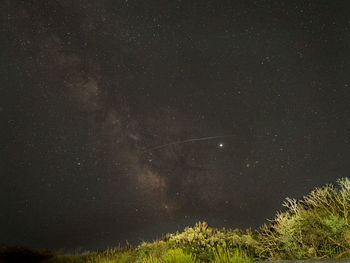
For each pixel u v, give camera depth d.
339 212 4.05
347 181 4.10
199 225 7.18
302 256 3.54
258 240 5.19
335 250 3.42
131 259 6.95
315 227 3.86
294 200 4.37
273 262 2.95
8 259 9.30
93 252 9.21
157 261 5.34
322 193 4.55
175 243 6.29
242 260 4.34
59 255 9.66
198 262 4.88
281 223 4.10
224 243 5.35
